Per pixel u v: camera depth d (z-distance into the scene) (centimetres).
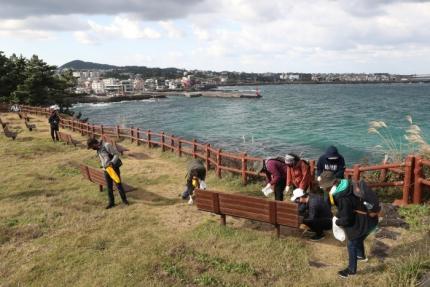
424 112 6306
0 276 658
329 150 767
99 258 692
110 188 988
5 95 5712
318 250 685
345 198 541
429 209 786
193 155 1517
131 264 658
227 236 750
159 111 8200
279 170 834
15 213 965
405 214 778
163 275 616
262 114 6700
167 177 1298
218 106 9481
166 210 945
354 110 7119
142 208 970
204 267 635
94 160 1608
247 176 1191
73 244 759
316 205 712
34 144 2052
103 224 867
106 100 12350
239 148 3098
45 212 966
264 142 3438
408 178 827
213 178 1261
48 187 1216
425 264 552
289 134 3966
